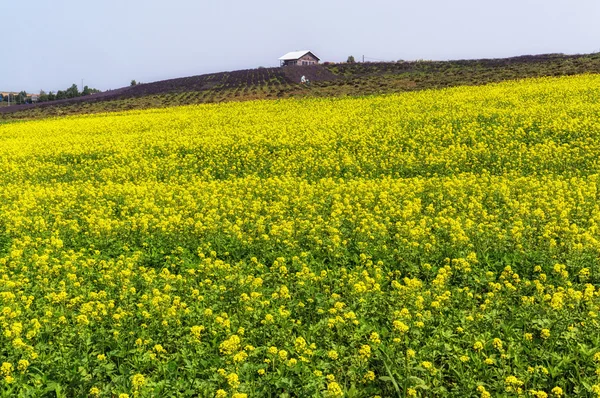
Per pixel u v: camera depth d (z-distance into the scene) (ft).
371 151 70.33
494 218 39.45
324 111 112.57
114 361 22.56
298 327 24.47
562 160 58.75
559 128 72.33
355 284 27.12
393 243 36.35
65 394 19.81
